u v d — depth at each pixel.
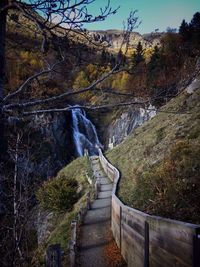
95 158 51.06
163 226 6.91
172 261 6.34
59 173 42.72
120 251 12.48
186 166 13.63
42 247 19.39
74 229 13.04
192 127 22.00
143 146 28.28
